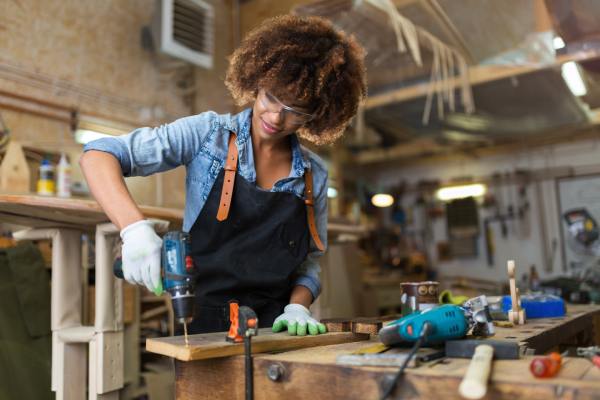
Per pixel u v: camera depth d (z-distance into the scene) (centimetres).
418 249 816
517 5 269
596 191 699
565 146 726
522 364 83
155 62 442
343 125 136
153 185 382
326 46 123
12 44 341
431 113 488
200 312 128
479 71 361
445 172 814
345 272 455
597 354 95
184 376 100
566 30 286
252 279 128
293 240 135
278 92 117
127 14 425
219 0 505
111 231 162
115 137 120
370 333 120
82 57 385
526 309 186
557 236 716
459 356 90
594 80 369
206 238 129
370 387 79
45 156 334
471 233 768
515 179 748
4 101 329
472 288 617
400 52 331
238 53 128
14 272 245
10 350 229
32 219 162
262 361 90
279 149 138
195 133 129
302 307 128
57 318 169
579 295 435
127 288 333
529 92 416
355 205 748
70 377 167
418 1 271
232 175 128
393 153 768
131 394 330
